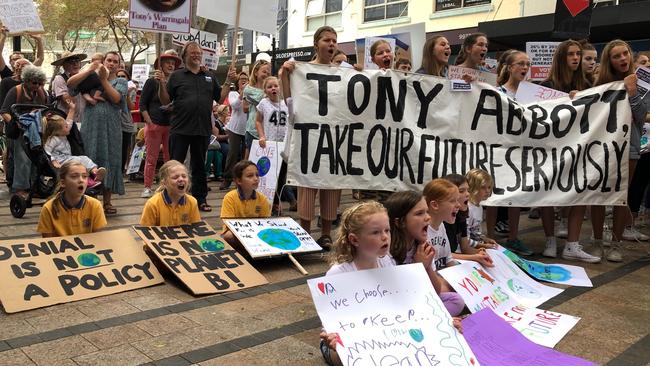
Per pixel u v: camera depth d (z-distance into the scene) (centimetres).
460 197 406
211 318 338
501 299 367
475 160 504
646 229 672
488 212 530
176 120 647
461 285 349
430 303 278
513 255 450
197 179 673
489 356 284
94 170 573
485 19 1470
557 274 449
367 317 263
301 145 471
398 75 488
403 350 255
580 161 511
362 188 483
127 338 303
